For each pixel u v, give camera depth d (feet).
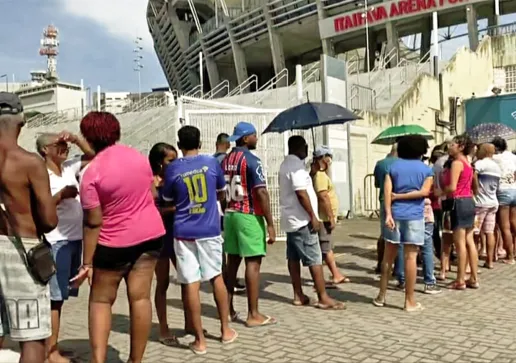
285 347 17.40
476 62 87.45
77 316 21.99
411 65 96.37
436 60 78.54
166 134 70.44
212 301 23.99
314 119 24.41
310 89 88.58
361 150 61.77
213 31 190.29
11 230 11.87
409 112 69.36
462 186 25.00
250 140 20.22
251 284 19.90
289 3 159.43
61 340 18.76
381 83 88.99
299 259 22.90
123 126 82.64
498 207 31.22
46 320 12.12
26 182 11.87
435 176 27.14
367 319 20.53
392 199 21.59
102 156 14.19
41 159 12.13
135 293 14.62
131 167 14.25
